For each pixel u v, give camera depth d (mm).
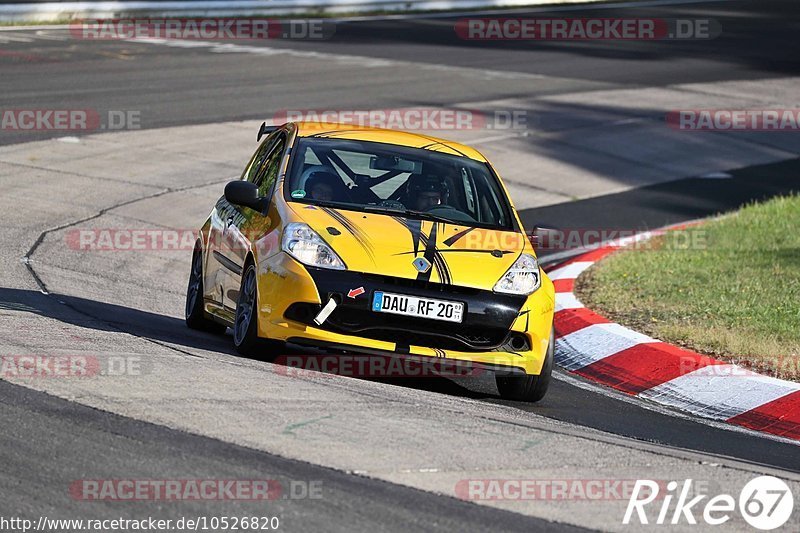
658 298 36938
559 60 106688
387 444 19250
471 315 24797
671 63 109188
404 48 108188
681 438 23438
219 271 29359
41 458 17375
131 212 49219
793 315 34219
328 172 28078
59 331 26656
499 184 29547
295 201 27047
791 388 26938
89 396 20719
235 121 69500
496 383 27797
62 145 59812
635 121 79812
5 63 82812
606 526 16484
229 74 86125
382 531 15414
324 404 21531
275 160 29438
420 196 27922
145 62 88938
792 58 117375
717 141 76125
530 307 25391
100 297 34156
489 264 25656
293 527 15344
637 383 28984
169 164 58500
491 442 20188
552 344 26078
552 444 20578
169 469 17234
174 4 117375
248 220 28000
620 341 31438
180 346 26703
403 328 24625
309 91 81062
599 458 19953
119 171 56031
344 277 24594
